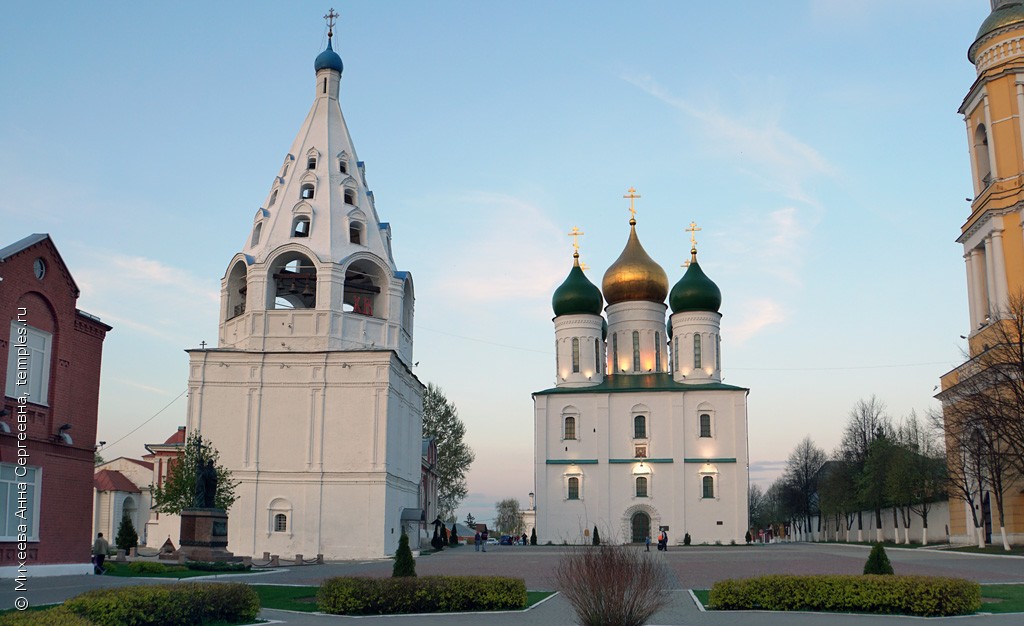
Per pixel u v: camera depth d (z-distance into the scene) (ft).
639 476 307.17
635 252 338.75
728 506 300.81
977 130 204.95
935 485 233.76
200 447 183.11
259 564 168.45
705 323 321.11
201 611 76.13
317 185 226.17
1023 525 180.04
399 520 221.25
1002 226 190.08
